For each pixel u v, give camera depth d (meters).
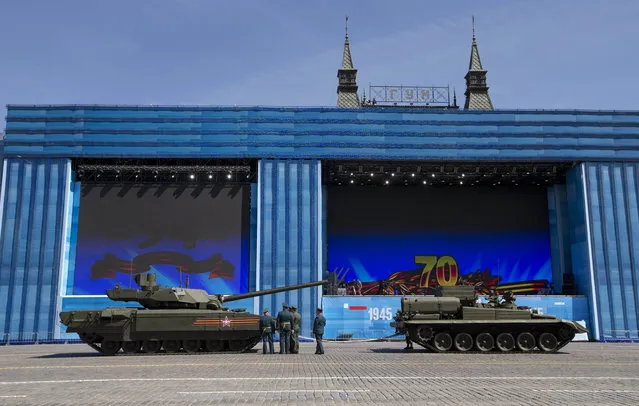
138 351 24.39
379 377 14.30
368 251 47.72
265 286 42.50
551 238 47.97
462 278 47.31
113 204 45.16
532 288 47.09
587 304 43.62
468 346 24.09
